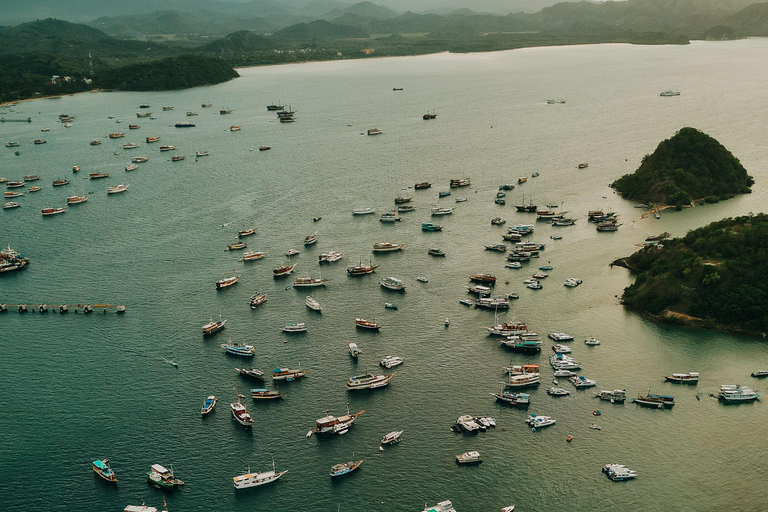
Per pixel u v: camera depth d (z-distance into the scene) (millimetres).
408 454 182500
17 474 177250
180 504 166750
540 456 181250
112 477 173750
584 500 166875
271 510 165125
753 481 171500
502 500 167375
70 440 189625
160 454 183750
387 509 164875
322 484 172750
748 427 190750
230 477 175375
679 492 168625
